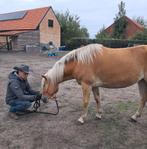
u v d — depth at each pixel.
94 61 4.23
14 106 4.95
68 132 4.30
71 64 4.42
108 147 3.79
